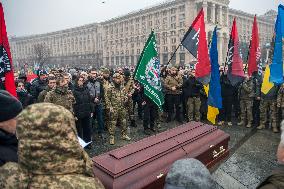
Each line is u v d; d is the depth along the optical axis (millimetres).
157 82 6406
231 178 4688
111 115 6871
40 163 1253
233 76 7031
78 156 1322
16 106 1912
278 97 7613
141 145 3518
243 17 81062
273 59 5867
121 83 7020
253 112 9008
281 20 5730
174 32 69062
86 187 1280
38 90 8148
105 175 2910
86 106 6492
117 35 88250
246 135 7547
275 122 7887
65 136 1277
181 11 66875
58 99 5664
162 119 9625
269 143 6805
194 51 6172
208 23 63312
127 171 2951
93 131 8367
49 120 1249
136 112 11344
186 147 3857
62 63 115000
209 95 5551
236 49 6980
